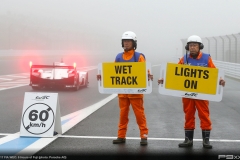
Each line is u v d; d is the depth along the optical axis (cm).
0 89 3784
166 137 1644
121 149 1405
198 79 1457
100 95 3425
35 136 1603
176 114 2356
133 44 1516
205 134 1449
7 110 2408
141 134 1493
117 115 2256
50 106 1639
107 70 1519
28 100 1656
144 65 1489
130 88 1495
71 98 3164
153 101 3066
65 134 1673
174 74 1477
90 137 1614
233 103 2944
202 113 1448
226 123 2036
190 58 1499
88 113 2330
